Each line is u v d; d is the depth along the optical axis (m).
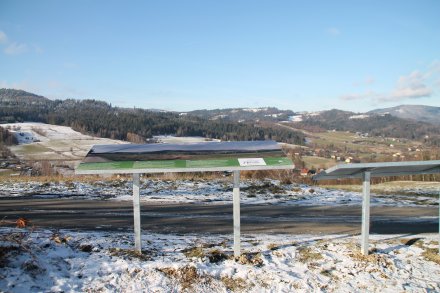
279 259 7.17
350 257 7.33
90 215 10.78
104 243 7.62
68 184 15.92
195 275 6.27
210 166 6.36
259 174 19.27
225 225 9.93
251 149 7.30
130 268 6.37
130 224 9.83
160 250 7.47
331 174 7.31
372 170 7.28
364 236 7.34
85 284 5.84
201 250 7.41
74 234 8.24
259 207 12.41
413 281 6.43
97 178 18.25
